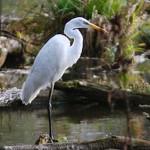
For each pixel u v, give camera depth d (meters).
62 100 14.48
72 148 9.20
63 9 19.86
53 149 9.21
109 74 17.12
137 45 20.17
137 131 11.33
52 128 11.93
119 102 13.96
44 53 11.71
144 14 21.23
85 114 13.34
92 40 19.89
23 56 20.02
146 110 13.56
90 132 11.46
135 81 15.65
